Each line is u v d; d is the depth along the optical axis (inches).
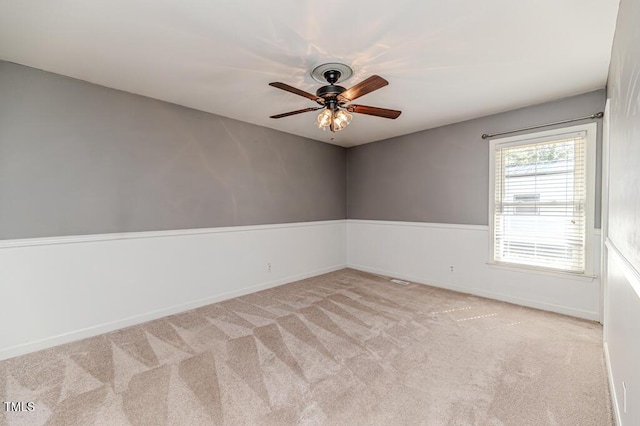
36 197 96.3
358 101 124.0
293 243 178.2
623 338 58.0
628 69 54.7
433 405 68.7
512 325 112.3
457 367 84.2
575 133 118.5
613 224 77.9
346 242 214.2
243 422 63.7
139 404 69.2
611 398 69.8
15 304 91.9
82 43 81.8
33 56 88.7
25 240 93.6
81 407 68.1
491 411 66.6
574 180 120.1
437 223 164.1
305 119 150.6
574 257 120.8
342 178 211.5
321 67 94.3
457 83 107.3
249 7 66.9
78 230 104.3
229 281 146.9
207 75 101.0
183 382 77.4
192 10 67.9
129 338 103.2
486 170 144.5
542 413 65.8
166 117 125.6
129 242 115.4
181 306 129.4
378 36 78.4
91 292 106.3
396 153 183.5
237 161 150.9
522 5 66.4
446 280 160.9
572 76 101.9
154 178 122.4
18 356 91.2
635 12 47.8
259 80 105.0
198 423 63.5
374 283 171.6
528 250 132.8
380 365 85.3
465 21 72.1
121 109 113.6
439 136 161.9
